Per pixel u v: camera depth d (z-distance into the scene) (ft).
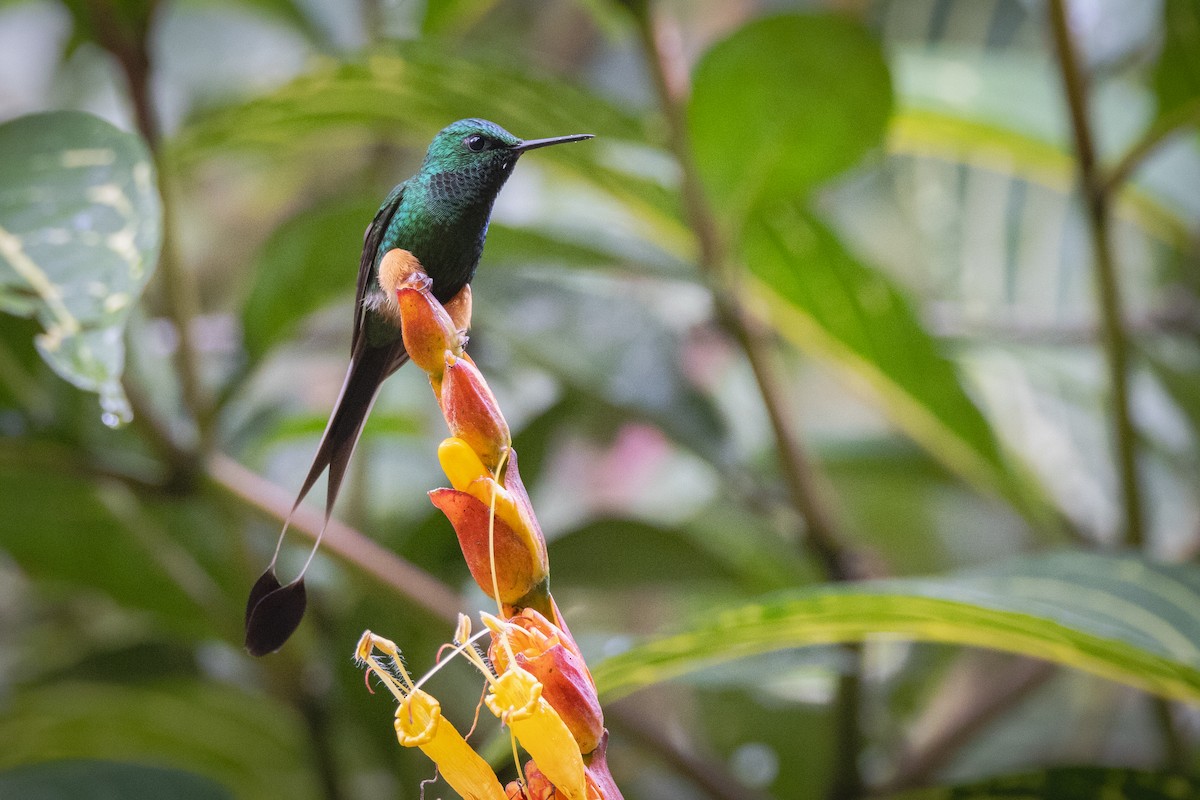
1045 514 7.00
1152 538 7.13
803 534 6.75
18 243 6.20
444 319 6.07
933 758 6.84
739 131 6.70
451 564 6.89
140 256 6.20
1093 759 7.57
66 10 6.75
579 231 6.91
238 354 6.75
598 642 6.68
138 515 6.91
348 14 7.65
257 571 6.92
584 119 6.73
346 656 6.83
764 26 6.62
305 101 6.75
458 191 6.30
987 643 6.32
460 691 6.91
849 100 6.68
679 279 6.81
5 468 6.73
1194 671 6.23
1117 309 6.75
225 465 6.72
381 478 7.46
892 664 7.43
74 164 6.23
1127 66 7.75
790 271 6.88
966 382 7.06
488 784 6.04
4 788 6.65
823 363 7.00
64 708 7.00
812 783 7.03
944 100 7.41
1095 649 6.27
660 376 6.88
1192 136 7.47
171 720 7.04
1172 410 7.64
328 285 6.76
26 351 6.72
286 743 7.06
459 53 6.68
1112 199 6.74
